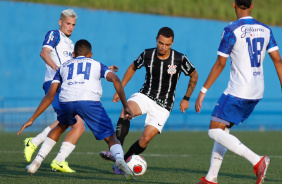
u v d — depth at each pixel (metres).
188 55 84.75
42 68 78.25
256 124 85.50
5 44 76.56
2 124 72.75
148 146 47.66
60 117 22.42
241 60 18.89
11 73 76.69
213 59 85.88
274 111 86.56
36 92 77.94
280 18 101.00
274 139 58.44
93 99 21.44
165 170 28.50
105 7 90.44
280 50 90.19
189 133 68.69
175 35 84.19
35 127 73.31
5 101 76.12
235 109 18.94
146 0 95.12
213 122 19.20
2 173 24.98
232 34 18.80
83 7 87.69
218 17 96.81
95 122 21.50
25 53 77.38
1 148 42.44
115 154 20.94
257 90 18.94
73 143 25.97
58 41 27.22
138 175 25.28
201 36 85.31
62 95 21.70
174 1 97.25
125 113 20.97
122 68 82.06
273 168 30.58
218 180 24.12
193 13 95.75
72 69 21.89
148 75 26.92
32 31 77.81
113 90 79.50
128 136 61.78
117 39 81.81
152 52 26.61
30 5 77.69
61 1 87.12
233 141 18.53
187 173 27.03
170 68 26.36
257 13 99.88
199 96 19.25
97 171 27.14
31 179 22.36
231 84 19.08
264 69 86.88
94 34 80.62
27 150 26.22
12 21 76.94
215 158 19.56
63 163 25.94
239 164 32.91
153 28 83.69
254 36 18.92
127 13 82.19
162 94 26.78
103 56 81.12
